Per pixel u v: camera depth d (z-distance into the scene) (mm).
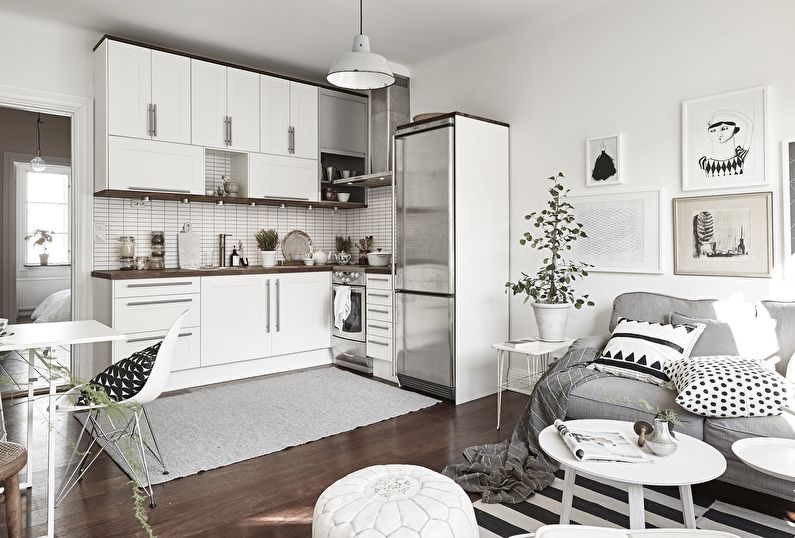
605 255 3725
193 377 4383
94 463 2807
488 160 4160
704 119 3230
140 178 4215
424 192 4066
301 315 4992
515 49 4336
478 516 2268
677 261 3363
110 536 2096
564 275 3971
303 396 4043
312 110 5242
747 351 2727
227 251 5129
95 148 4285
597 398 2639
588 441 1900
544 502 2396
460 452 2979
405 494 1606
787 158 2920
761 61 3025
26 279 7230
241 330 4594
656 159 3477
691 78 3314
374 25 4207
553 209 3756
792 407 2189
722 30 3178
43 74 4086
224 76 4648
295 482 2598
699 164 3254
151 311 4098
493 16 4043
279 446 3041
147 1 3779
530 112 4223
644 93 3537
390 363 4566
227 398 3988
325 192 5508
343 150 5516
